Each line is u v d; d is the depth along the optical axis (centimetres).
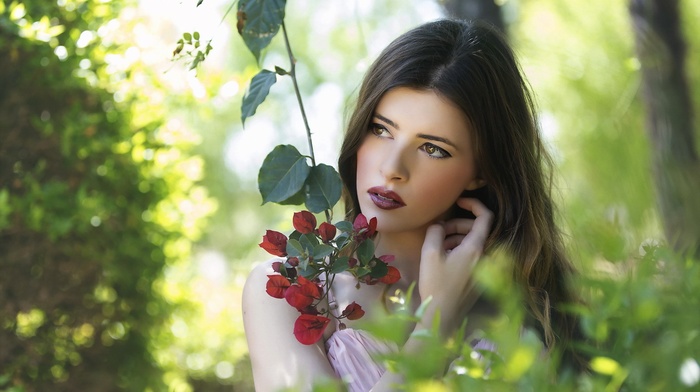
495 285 99
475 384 96
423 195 224
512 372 92
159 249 530
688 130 615
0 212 433
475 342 224
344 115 282
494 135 234
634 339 103
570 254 257
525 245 244
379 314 99
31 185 471
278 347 219
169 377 577
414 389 96
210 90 485
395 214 224
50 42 461
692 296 104
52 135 484
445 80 221
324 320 206
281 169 217
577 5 837
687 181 603
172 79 497
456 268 225
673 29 629
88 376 508
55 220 465
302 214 208
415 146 223
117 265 508
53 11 462
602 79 809
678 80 622
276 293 208
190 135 541
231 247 1356
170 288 560
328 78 1220
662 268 110
